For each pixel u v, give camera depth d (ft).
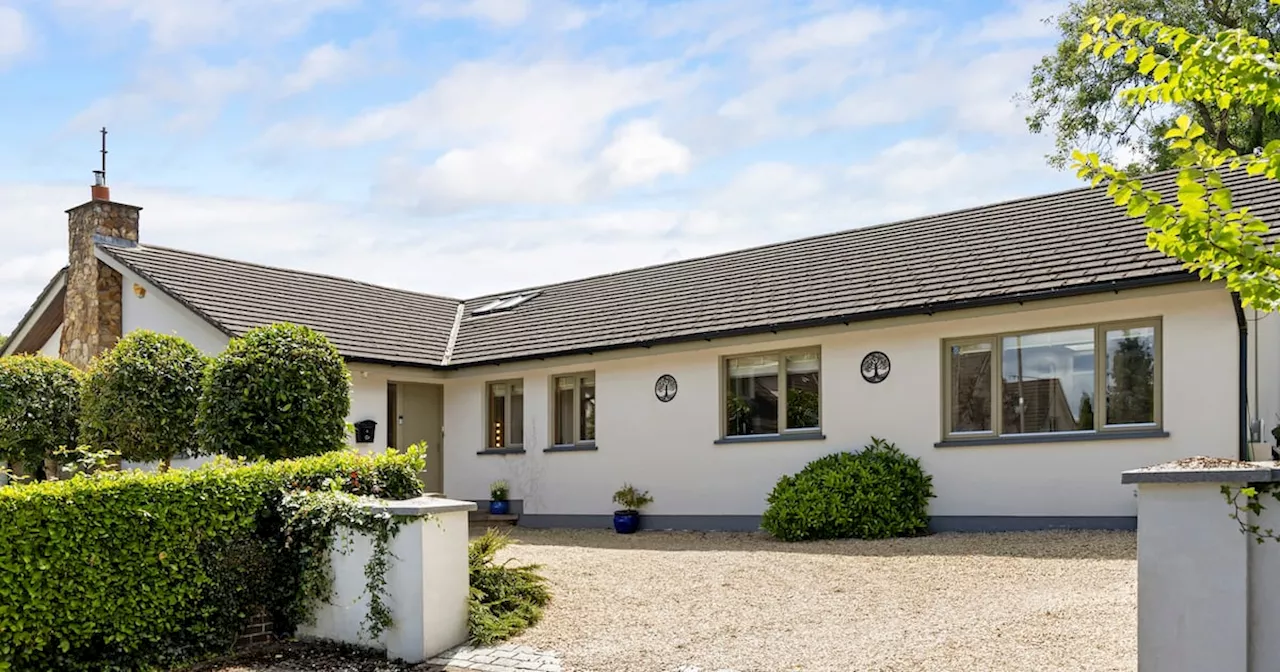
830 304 48.39
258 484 29.43
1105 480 40.19
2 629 23.36
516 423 61.05
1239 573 16.38
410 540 27.09
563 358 57.11
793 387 49.83
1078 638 23.11
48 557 24.29
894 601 29.45
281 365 37.86
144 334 46.62
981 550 36.96
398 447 61.57
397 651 27.02
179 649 26.91
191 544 27.43
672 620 28.99
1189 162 17.08
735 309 52.75
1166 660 16.87
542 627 29.14
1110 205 48.21
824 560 36.96
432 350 63.52
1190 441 38.42
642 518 54.24
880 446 46.03
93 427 44.98
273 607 29.63
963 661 22.38
